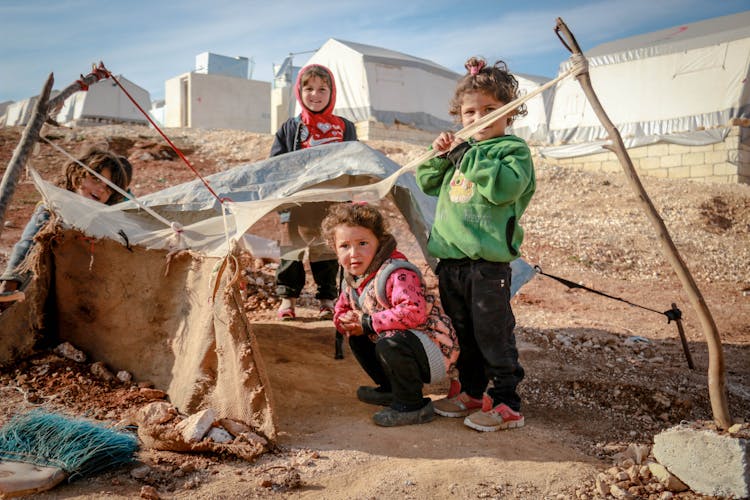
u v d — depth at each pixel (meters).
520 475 2.68
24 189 9.89
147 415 2.94
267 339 4.70
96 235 3.79
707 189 14.28
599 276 8.41
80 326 3.88
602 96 19.75
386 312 3.16
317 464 2.70
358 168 3.96
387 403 3.49
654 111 18.56
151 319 3.63
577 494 2.54
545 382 4.10
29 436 2.70
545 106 21.48
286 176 4.12
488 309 3.16
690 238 10.76
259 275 6.73
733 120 16.80
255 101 31.64
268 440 2.81
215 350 3.12
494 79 3.27
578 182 14.42
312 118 5.47
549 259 9.02
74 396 3.35
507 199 3.06
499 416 3.17
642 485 2.63
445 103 23.73
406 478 2.59
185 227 3.65
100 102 31.08
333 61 22.80
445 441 2.99
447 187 3.36
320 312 5.53
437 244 3.33
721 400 2.66
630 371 4.50
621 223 11.53
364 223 3.28
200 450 2.73
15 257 3.91
